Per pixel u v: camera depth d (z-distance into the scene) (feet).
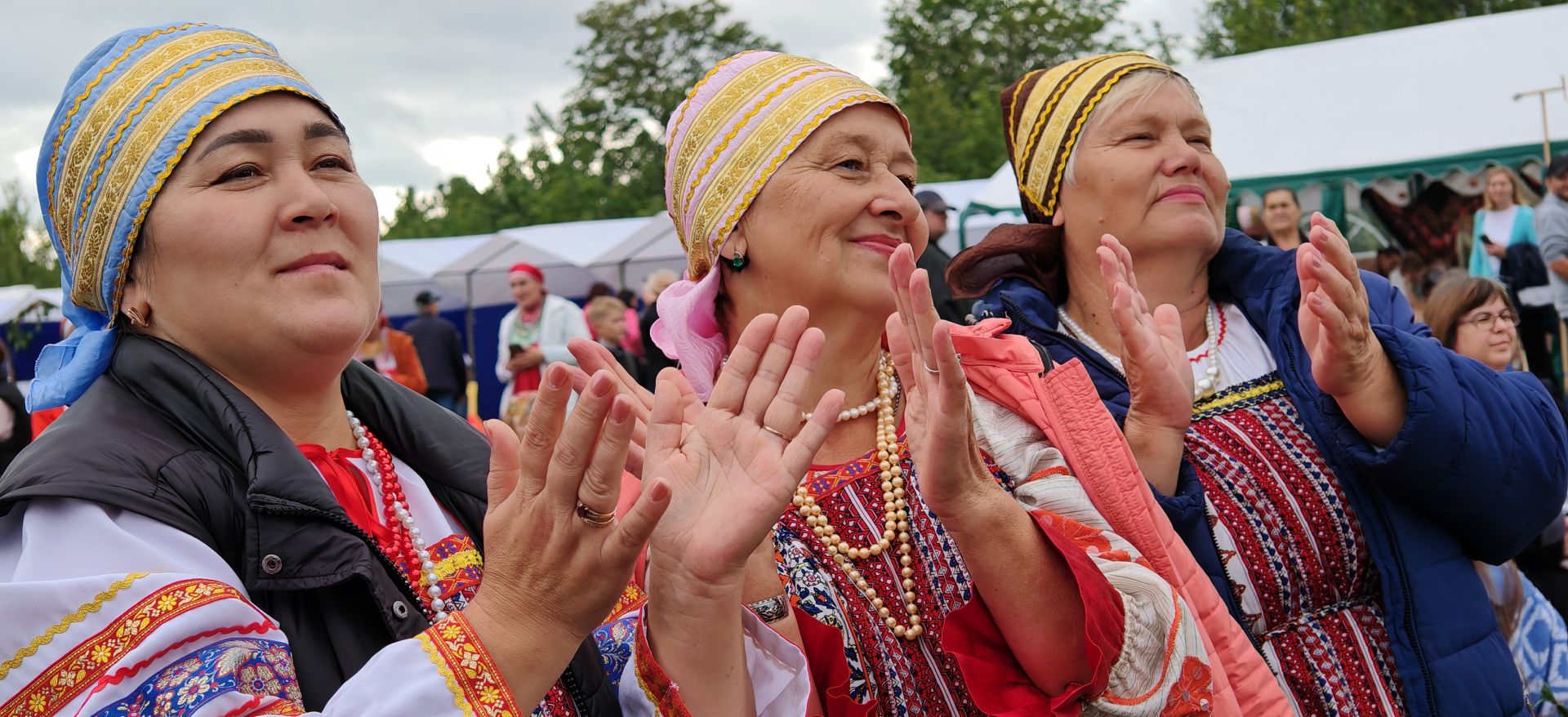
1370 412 7.04
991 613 5.49
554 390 4.14
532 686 4.16
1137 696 5.30
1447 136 23.15
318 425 5.45
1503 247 23.45
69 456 4.53
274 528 4.68
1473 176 24.04
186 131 4.97
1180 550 6.44
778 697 5.06
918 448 5.40
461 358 40.06
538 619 4.18
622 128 146.41
